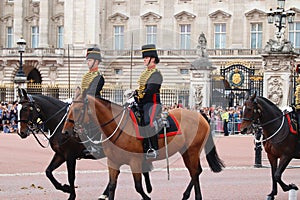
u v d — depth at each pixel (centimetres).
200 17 10488
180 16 10581
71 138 2352
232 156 4309
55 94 8550
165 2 10656
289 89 5291
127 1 10825
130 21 10800
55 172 3406
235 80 6291
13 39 11450
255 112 2550
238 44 10262
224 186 2914
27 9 11444
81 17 10594
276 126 2533
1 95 8806
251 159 4141
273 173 2567
